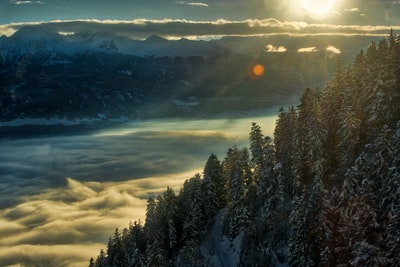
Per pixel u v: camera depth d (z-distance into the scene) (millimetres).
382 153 43938
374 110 53188
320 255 41781
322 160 51781
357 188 43156
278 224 53625
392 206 39750
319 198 44750
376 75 56094
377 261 35156
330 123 57156
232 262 56562
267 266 50938
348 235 40406
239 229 59031
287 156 58250
